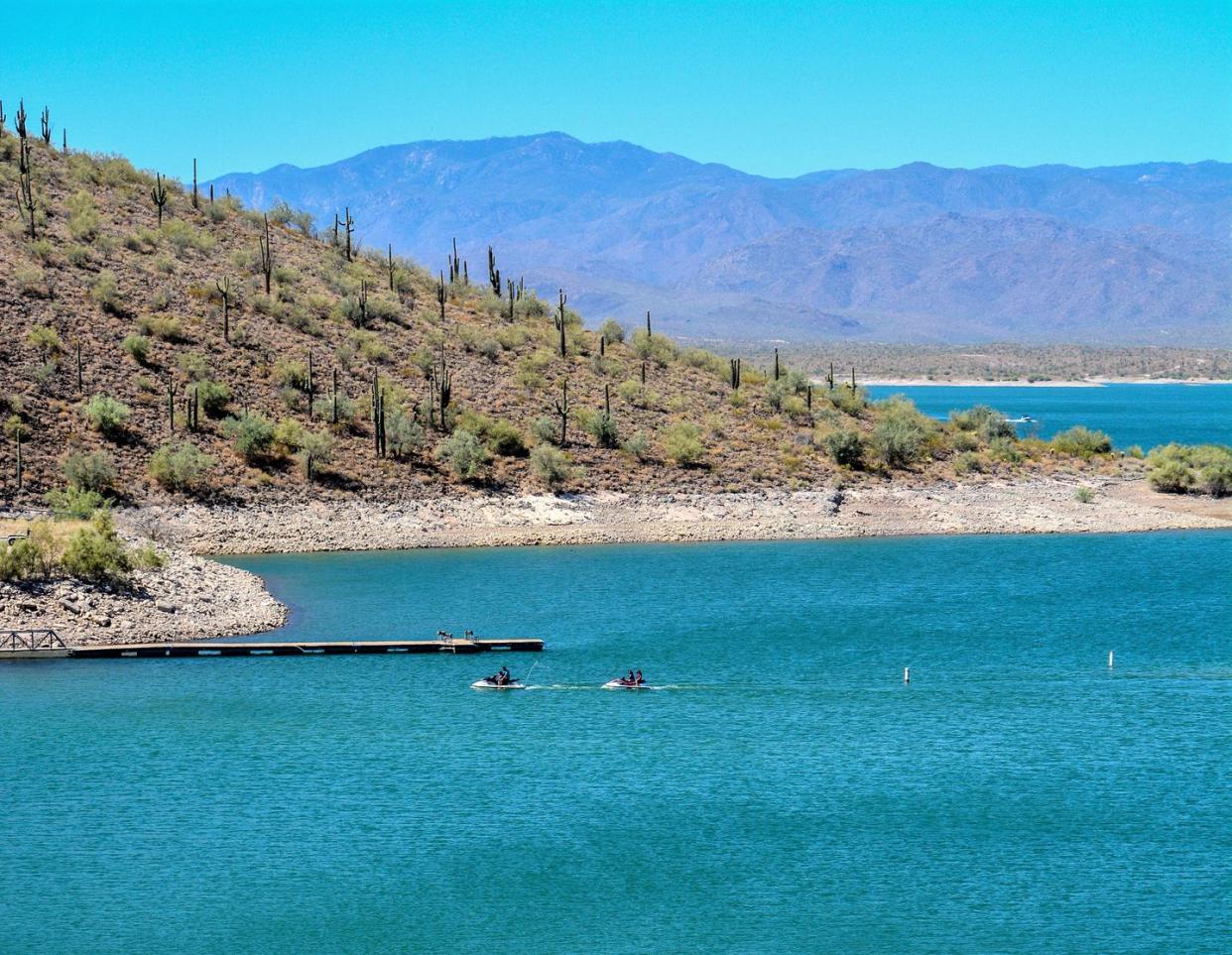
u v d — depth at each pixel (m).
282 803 62.97
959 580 112.69
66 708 75.44
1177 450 164.25
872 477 153.38
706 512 139.38
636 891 55.22
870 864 57.47
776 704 77.69
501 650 88.50
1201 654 88.69
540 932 52.16
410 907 53.91
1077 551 127.75
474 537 128.75
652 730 73.12
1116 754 69.75
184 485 127.50
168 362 146.00
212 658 85.44
